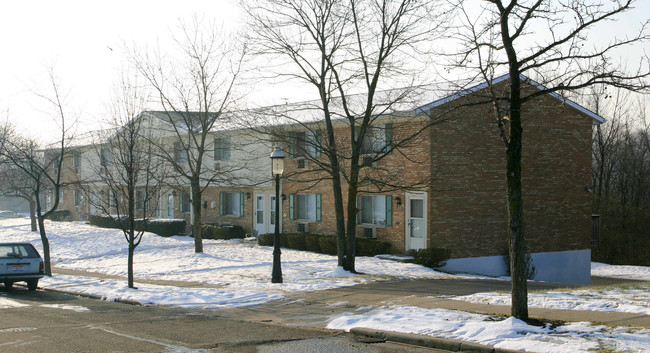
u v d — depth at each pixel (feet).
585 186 87.66
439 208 77.30
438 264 76.23
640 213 132.16
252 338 33.47
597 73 34.96
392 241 82.48
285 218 100.78
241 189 111.75
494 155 81.00
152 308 46.88
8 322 39.22
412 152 78.74
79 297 55.62
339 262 68.95
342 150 71.05
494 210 81.00
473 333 31.07
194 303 48.65
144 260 87.35
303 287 55.06
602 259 130.00
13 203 290.76
